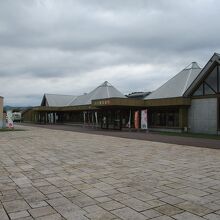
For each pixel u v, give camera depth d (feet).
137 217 16.19
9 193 20.95
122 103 97.25
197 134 81.97
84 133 85.46
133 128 109.19
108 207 17.88
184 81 104.42
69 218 16.03
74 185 23.27
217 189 22.13
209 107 85.10
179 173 27.86
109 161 34.83
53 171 28.91
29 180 25.03
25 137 70.59
